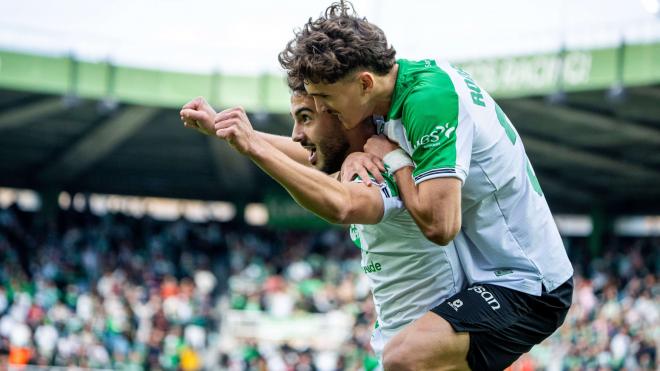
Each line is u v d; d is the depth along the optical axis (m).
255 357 18.62
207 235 28.06
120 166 28.31
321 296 21.22
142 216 28.64
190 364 18.56
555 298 3.60
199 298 21.39
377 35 3.33
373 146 3.45
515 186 3.50
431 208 3.18
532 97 17.92
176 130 23.55
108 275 22.64
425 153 3.24
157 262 25.27
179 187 31.05
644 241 25.64
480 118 3.38
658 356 15.91
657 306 17.41
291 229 29.19
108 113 21.39
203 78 20.36
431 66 3.47
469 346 3.46
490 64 17.73
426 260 3.58
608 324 17.39
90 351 17.70
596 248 27.88
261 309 20.72
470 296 3.52
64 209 28.83
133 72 19.97
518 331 3.54
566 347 17.34
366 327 18.17
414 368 3.42
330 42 3.25
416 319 3.67
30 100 20.55
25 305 17.72
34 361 16.84
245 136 3.06
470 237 3.58
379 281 3.76
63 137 24.16
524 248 3.54
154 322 19.53
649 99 17.36
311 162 3.64
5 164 27.53
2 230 24.48
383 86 3.37
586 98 17.86
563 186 27.05
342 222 3.24
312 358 18.30
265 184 28.61
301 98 3.47
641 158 22.67
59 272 22.38
